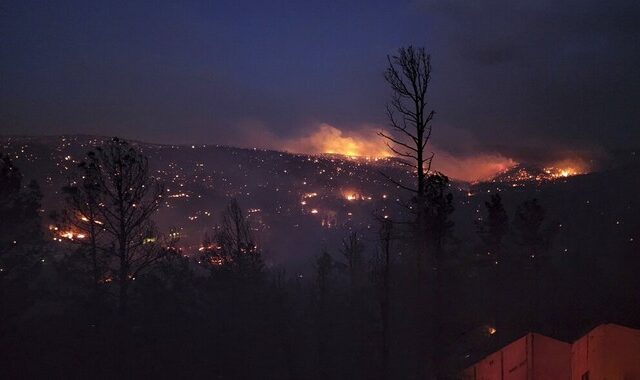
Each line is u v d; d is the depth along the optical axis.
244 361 17.25
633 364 17.41
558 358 16.38
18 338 15.02
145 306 17.64
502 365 15.74
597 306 20.38
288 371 17.84
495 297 19.77
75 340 15.76
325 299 21.48
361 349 18.62
